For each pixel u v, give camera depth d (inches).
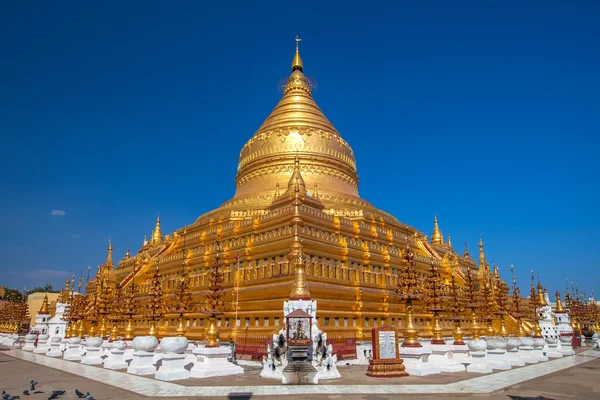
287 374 1202.0
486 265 3088.1
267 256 1984.5
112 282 3147.1
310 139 2866.6
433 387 1146.0
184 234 2805.1
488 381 1269.7
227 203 2770.7
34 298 5305.1
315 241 1948.8
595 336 3503.9
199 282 2315.5
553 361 1947.6
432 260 2630.4
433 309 1626.5
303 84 3208.7
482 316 2726.4
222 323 1988.2
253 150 2952.8
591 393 1120.2
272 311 1759.4
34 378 1379.2
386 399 1001.5
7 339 3481.8
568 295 3582.7
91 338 1872.5
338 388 1125.7
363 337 1847.9
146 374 1446.9
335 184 2815.0
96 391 1115.3
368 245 2215.8
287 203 2180.1
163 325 2364.7
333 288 1875.0
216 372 1362.0
